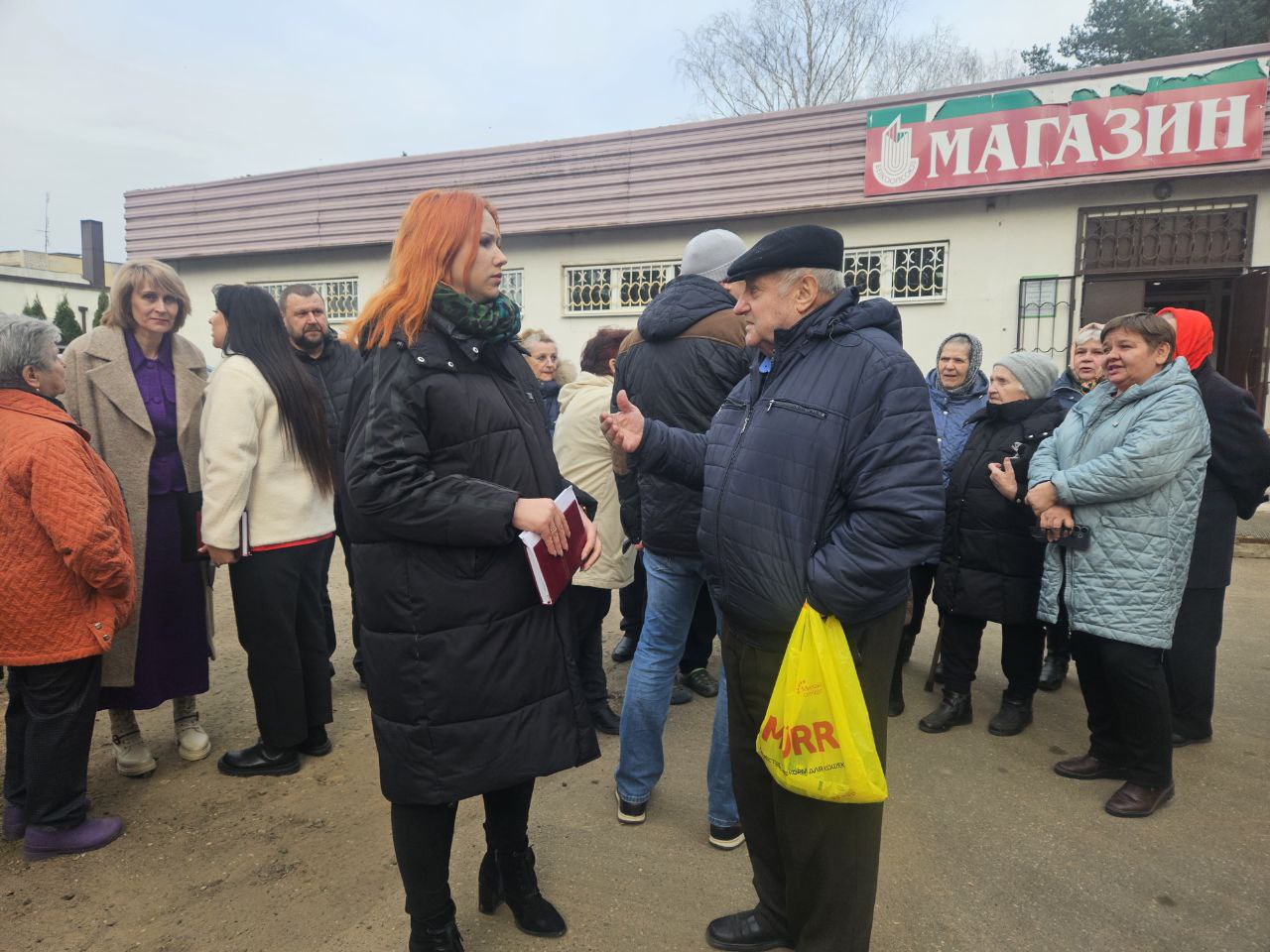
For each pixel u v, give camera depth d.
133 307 2.73
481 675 1.63
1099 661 2.72
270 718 2.75
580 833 2.45
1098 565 2.54
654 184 8.46
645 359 2.54
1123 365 2.61
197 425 2.88
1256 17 16.52
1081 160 6.88
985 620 3.09
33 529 2.19
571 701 1.74
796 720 1.58
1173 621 2.49
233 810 2.58
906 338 7.75
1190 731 3.03
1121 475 2.45
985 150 7.16
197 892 2.16
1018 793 2.71
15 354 2.23
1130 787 2.58
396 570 1.61
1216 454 2.87
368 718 3.30
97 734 3.17
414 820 1.69
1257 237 6.63
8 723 2.44
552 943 1.95
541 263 9.18
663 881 2.21
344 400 3.50
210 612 3.00
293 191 10.02
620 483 2.71
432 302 1.64
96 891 2.17
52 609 2.22
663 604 2.39
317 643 2.89
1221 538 2.91
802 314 1.73
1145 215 6.93
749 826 1.91
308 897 2.13
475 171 9.22
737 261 1.76
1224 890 2.17
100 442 2.67
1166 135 6.62
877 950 1.94
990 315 7.46
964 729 3.24
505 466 1.69
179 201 10.70
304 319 3.40
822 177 7.78
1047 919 2.05
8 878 2.23
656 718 2.43
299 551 2.73
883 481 1.55
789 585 1.64
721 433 1.84
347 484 1.61
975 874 2.25
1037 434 2.97
